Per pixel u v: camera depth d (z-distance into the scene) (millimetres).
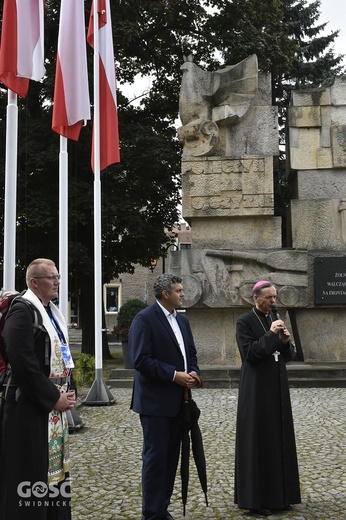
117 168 17109
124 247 19688
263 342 4695
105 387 9672
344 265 12219
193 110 12867
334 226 12617
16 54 7176
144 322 4336
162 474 4176
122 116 18609
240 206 12562
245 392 4777
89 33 10234
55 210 16516
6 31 7199
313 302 12266
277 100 24672
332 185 12867
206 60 20172
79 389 11289
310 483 5266
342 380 11188
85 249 16656
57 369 3533
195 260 12422
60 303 8023
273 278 12273
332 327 12477
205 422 8000
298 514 4504
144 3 18531
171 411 4238
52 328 3555
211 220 12828
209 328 12531
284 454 4621
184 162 12734
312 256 12359
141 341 4250
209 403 9547
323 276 12227
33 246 17312
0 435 3312
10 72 7125
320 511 4562
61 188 8164
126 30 16953
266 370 4785
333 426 7617
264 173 12586
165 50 20516
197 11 19234
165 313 4465
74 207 16422
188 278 12305
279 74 20688
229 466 5867
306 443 6738
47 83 16812
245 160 12633
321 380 11195
